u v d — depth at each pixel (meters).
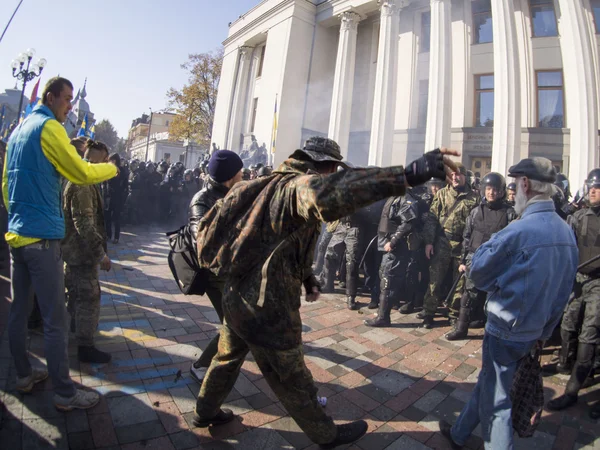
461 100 14.83
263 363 1.76
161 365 2.84
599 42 11.47
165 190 10.11
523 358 1.86
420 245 4.27
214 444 2.06
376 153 15.59
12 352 2.23
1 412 2.12
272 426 2.25
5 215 5.01
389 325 4.12
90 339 2.74
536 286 1.73
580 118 10.95
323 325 3.99
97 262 2.71
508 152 11.20
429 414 2.51
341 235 5.04
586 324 2.69
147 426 2.15
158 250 7.16
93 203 2.75
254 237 1.59
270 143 21.28
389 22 16.06
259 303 1.53
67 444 1.95
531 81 13.05
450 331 4.02
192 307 4.14
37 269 2.04
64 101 2.18
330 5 20.70
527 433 1.85
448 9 13.59
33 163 1.98
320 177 1.33
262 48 25.09
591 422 2.52
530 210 1.85
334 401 2.59
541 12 13.12
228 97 26.70
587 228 3.04
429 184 5.30
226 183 2.54
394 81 15.91
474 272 1.90
